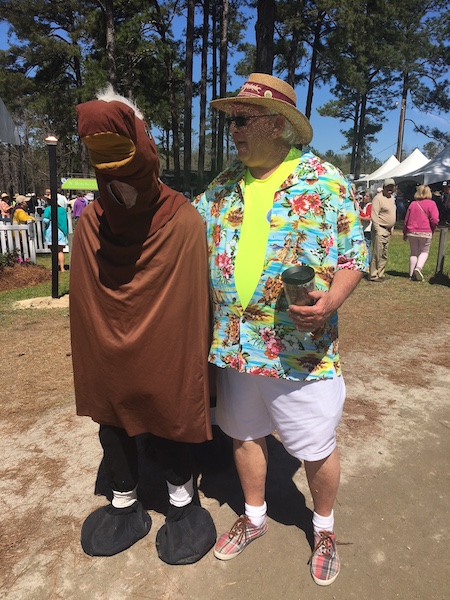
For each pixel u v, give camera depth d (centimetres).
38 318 623
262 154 186
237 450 217
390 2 2848
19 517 248
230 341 196
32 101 3681
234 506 257
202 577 211
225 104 187
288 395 193
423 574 213
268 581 209
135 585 208
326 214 183
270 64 1708
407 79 3859
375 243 847
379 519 247
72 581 210
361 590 204
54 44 3212
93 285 191
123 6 2883
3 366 450
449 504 259
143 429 205
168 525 227
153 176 169
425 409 366
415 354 485
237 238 191
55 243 717
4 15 3284
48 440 320
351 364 456
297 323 173
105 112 146
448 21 3525
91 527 230
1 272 895
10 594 203
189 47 2456
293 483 275
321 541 212
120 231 181
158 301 186
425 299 722
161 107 3303
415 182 2527
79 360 204
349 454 304
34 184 4241
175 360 192
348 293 184
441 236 848
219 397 215
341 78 2984
